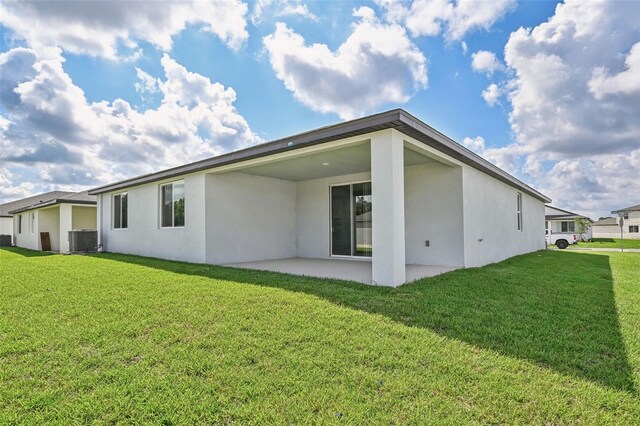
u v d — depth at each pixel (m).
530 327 3.59
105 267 8.02
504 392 2.30
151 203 10.82
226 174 9.36
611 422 2.00
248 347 3.04
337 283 5.75
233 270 7.41
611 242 28.33
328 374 2.56
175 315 3.97
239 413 2.07
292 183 11.24
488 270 7.65
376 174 5.67
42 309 4.30
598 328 3.62
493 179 10.08
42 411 2.10
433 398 2.24
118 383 2.43
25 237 19.89
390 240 5.50
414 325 3.63
